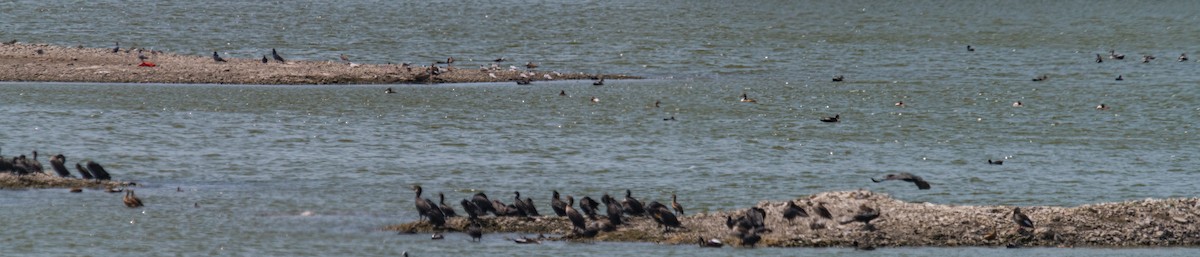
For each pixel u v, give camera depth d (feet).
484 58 257.34
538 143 162.50
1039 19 344.90
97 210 117.08
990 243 104.68
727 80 229.66
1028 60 264.31
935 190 136.15
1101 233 106.01
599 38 286.05
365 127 173.06
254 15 309.01
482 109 189.16
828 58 264.72
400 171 142.10
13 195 121.49
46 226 110.63
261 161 147.13
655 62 254.06
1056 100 205.87
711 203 126.52
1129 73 241.55
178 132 166.09
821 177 142.41
